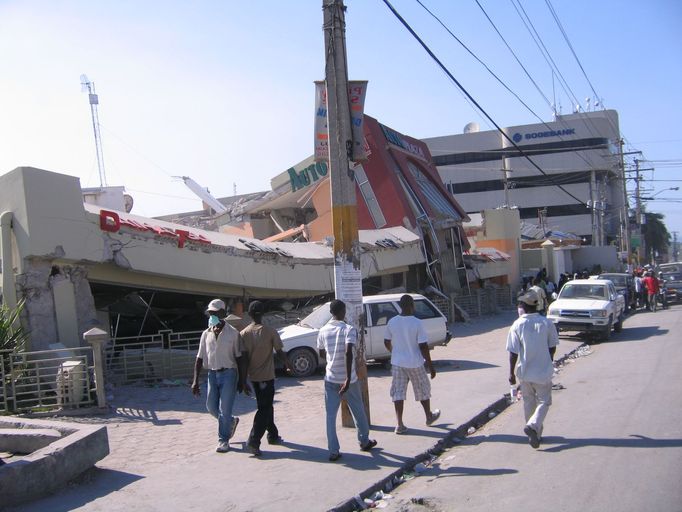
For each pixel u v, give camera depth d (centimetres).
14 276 1150
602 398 1011
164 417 948
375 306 1412
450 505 574
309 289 1855
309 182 2738
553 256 4147
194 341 1633
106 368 1207
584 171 7431
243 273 1628
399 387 829
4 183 1175
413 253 2431
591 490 582
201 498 596
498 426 890
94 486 639
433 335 1451
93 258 1260
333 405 716
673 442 723
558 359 1490
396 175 2728
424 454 732
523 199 7838
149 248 1377
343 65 834
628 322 2411
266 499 589
